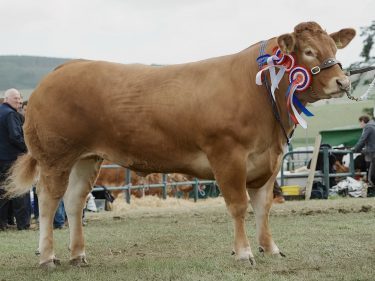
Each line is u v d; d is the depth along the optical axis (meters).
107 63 6.71
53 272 6.18
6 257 7.30
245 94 6.07
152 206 16.48
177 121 6.21
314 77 6.01
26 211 10.64
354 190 16.69
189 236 8.59
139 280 5.53
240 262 6.05
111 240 8.48
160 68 6.51
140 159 6.48
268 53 6.15
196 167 6.30
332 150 17.31
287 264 6.04
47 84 6.69
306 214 11.09
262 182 6.33
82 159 6.78
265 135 6.11
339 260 6.19
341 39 6.36
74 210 6.75
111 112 6.44
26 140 6.84
